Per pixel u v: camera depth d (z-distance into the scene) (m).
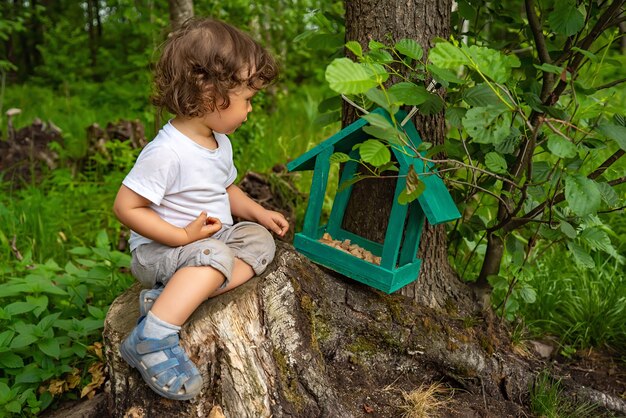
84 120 7.10
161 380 1.80
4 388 2.26
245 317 1.95
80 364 2.58
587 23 2.36
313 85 9.47
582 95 1.82
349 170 2.42
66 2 12.67
